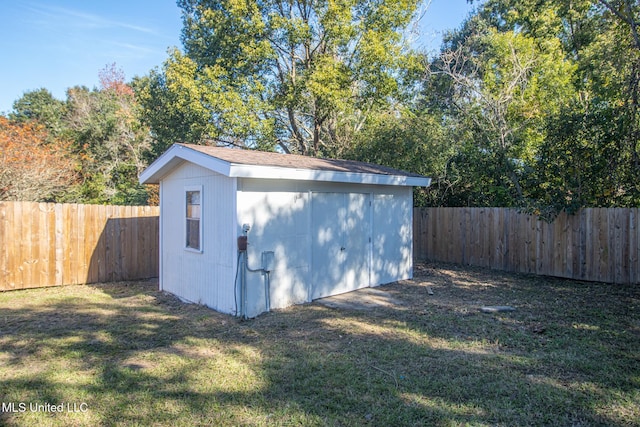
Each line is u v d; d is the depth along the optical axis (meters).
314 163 7.91
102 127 22.22
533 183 10.62
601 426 3.19
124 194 21.06
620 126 8.77
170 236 8.11
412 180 9.23
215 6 17.25
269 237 6.60
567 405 3.51
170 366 4.37
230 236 6.32
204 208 6.96
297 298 7.11
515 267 10.43
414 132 12.62
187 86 14.55
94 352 4.78
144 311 6.68
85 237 9.12
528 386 3.86
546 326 5.72
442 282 9.12
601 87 11.56
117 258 9.52
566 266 9.44
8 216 8.16
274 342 5.12
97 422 3.27
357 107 16.12
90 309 6.81
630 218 8.49
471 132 12.50
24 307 6.93
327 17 14.53
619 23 9.52
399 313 6.47
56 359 4.56
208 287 6.90
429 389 3.80
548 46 14.43
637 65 8.80
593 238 9.02
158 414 3.38
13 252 8.23
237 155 6.83
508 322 5.93
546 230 9.83
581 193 9.52
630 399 3.59
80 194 17.70
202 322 6.00
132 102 26.75
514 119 12.59
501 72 13.56
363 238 8.48
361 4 15.77
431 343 5.05
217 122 15.47
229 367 4.33
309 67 15.62
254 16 14.62
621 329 5.58
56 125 22.77
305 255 7.24
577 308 6.71
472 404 3.52
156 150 18.39
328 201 7.70
